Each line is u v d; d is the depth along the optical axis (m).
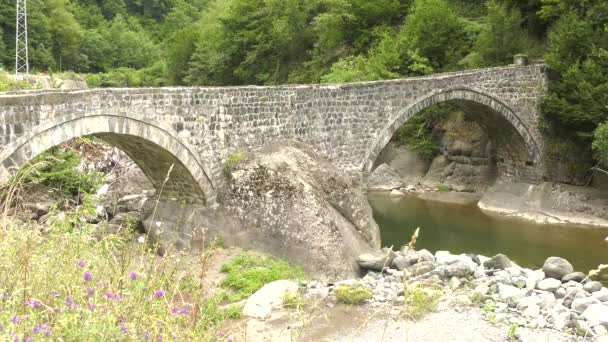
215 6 80.31
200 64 52.09
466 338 10.70
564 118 27.05
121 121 15.31
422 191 33.41
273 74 46.19
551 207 26.59
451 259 15.93
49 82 38.72
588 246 21.25
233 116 18.28
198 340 6.00
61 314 5.27
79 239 7.19
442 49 35.38
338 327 11.58
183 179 17.94
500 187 29.64
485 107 26.72
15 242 6.54
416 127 36.50
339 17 41.62
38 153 13.42
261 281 14.56
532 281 13.64
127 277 6.68
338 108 21.16
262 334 11.16
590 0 27.16
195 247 17.23
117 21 93.44
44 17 72.31
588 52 26.20
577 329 10.93
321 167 19.12
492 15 32.91
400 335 10.92
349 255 16.86
